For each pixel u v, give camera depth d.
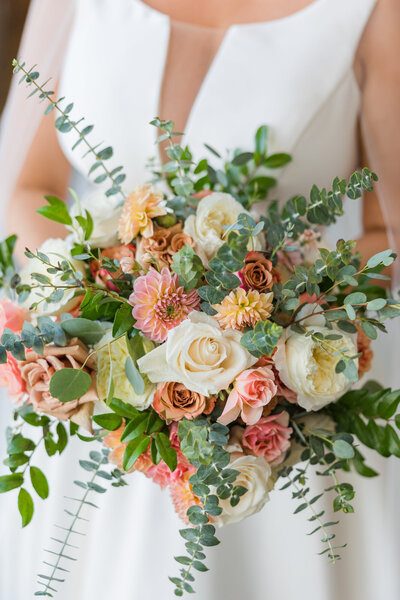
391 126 1.03
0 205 1.16
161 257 0.75
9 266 0.86
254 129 1.01
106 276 0.76
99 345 0.73
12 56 1.78
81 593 0.98
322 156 1.03
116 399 0.73
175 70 1.06
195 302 0.72
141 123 1.04
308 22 1.03
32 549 1.00
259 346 0.68
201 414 0.74
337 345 0.74
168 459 0.71
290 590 0.95
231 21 1.06
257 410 0.71
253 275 0.72
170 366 0.69
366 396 0.81
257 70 1.02
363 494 1.01
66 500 0.98
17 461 0.77
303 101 1.01
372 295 0.83
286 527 0.96
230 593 0.94
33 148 1.14
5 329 0.72
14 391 0.74
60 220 0.81
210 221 0.76
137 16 1.08
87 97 1.07
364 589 0.99
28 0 1.78
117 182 0.82
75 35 1.11
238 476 0.73
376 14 1.02
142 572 0.93
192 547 0.72
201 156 1.03
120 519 0.96
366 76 1.04
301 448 0.80
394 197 1.04
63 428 0.80
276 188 1.02
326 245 0.90
